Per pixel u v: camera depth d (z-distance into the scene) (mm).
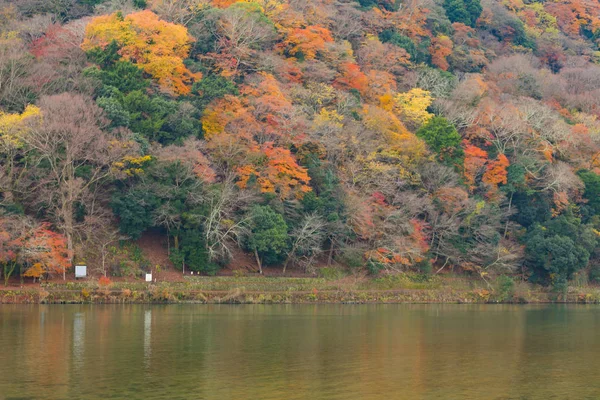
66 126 89000
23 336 62312
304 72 125562
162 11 124812
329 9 149000
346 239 105500
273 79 116625
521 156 122938
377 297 101312
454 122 130875
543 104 145000
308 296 97000
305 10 143750
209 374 50719
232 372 51531
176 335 64688
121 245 95188
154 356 55812
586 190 126875
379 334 68688
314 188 106312
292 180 101688
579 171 128375
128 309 81250
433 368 54781
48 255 84875
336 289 100125
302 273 102562
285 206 101312
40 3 132625
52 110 91188
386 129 116250
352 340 65000
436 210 110875
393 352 60188
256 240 96812
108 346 59094
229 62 118188
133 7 129000
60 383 47531
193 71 116812
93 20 115812
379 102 130875
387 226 103312
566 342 67750
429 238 110938
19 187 90312
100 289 86312
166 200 95688
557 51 195500
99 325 68812
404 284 105625
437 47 163375
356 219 103000
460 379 51594
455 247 109938
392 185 109375
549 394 48281
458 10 183750
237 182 99875
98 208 93312
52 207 91188
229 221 95500
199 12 126500
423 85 143250
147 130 100188
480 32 189375
